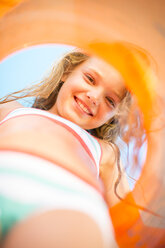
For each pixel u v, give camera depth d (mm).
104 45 870
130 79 884
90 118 1112
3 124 834
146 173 925
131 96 1075
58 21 804
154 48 733
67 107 1107
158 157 847
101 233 574
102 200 660
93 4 749
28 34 860
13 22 784
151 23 688
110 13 734
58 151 665
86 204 574
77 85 1104
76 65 1213
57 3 771
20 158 593
